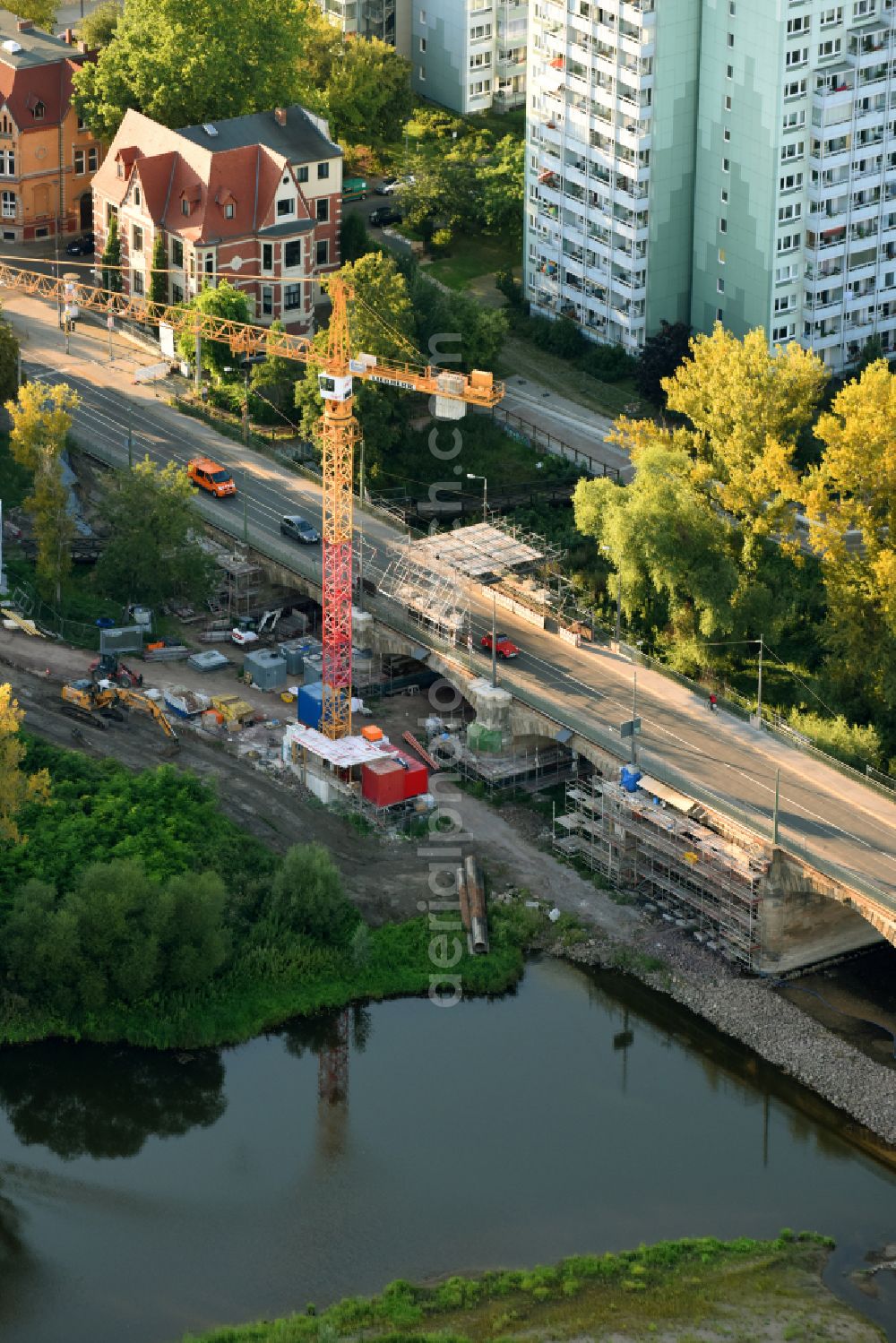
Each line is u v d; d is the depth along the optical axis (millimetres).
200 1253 184875
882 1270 182000
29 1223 188125
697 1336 173875
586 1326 175000
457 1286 179500
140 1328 177375
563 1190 191125
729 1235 186500
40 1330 177250
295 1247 185375
